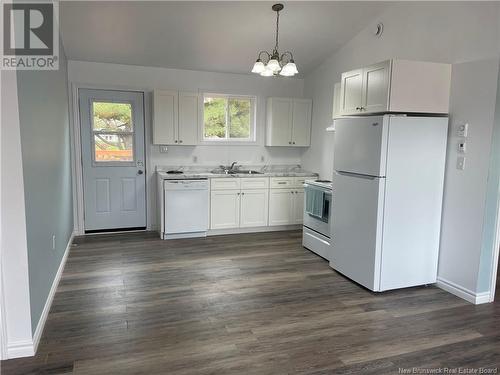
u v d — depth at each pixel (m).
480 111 3.12
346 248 3.73
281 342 2.56
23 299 2.29
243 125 5.91
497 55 2.96
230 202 5.32
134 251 4.53
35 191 2.55
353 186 3.59
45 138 2.97
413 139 3.29
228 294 3.34
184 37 4.48
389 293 3.44
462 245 3.33
